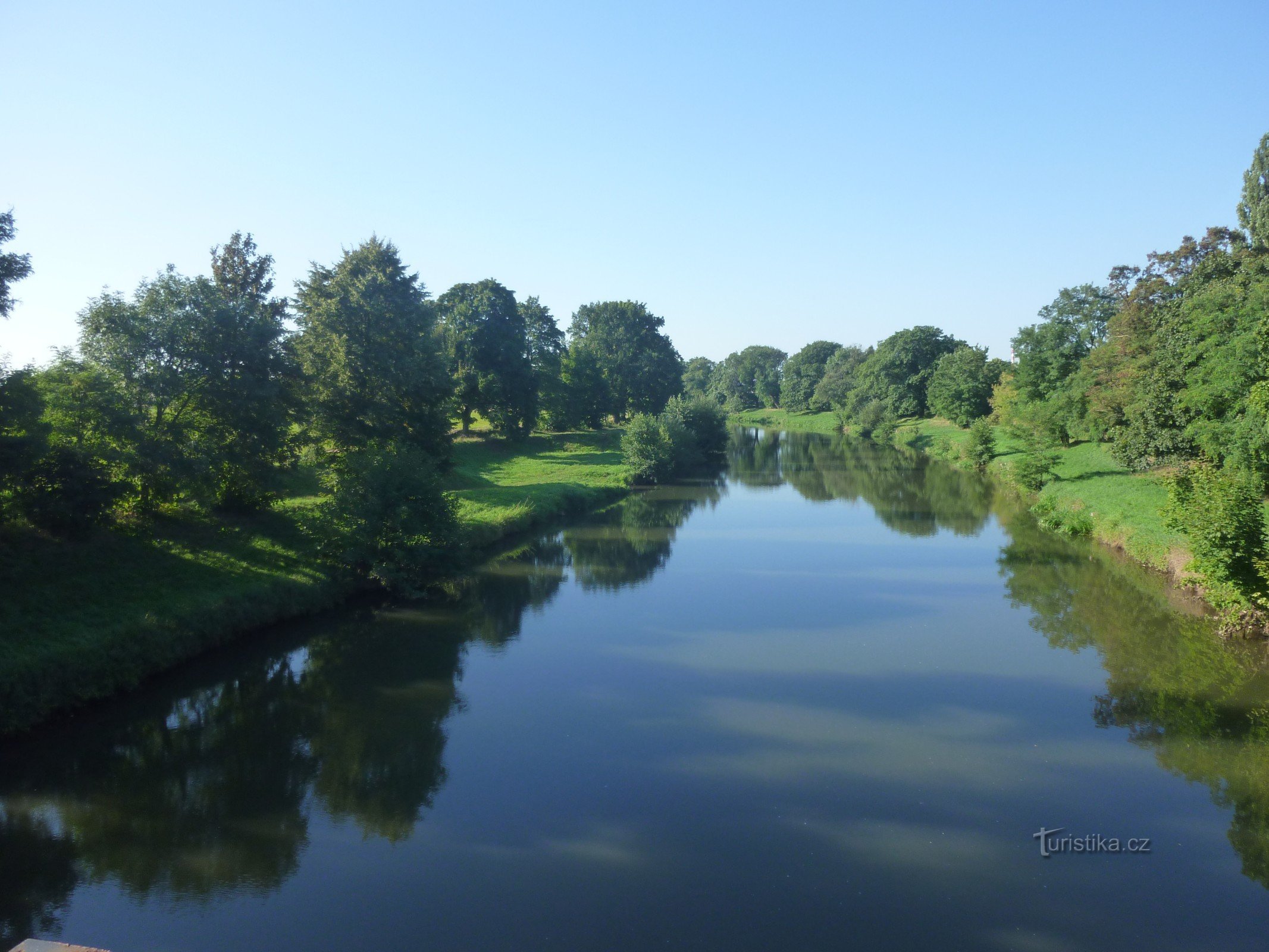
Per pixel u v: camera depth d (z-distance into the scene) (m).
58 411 23.50
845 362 144.38
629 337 106.69
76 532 22.73
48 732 17.41
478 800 15.34
